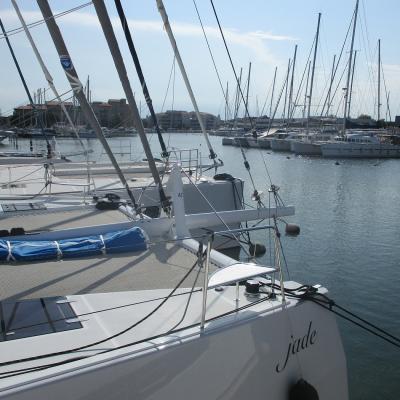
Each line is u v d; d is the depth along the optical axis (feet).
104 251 17.19
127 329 11.02
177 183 19.70
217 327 11.31
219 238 35.04
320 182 105.29
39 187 33.06
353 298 35.29
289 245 48.26
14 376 9.15
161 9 22.34
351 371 25.17
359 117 250.98
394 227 59.16
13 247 16.38
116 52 17.38
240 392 11.73
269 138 212.02
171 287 14.30
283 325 12.37
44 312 12.20
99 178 37.96
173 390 10.58
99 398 9.62
